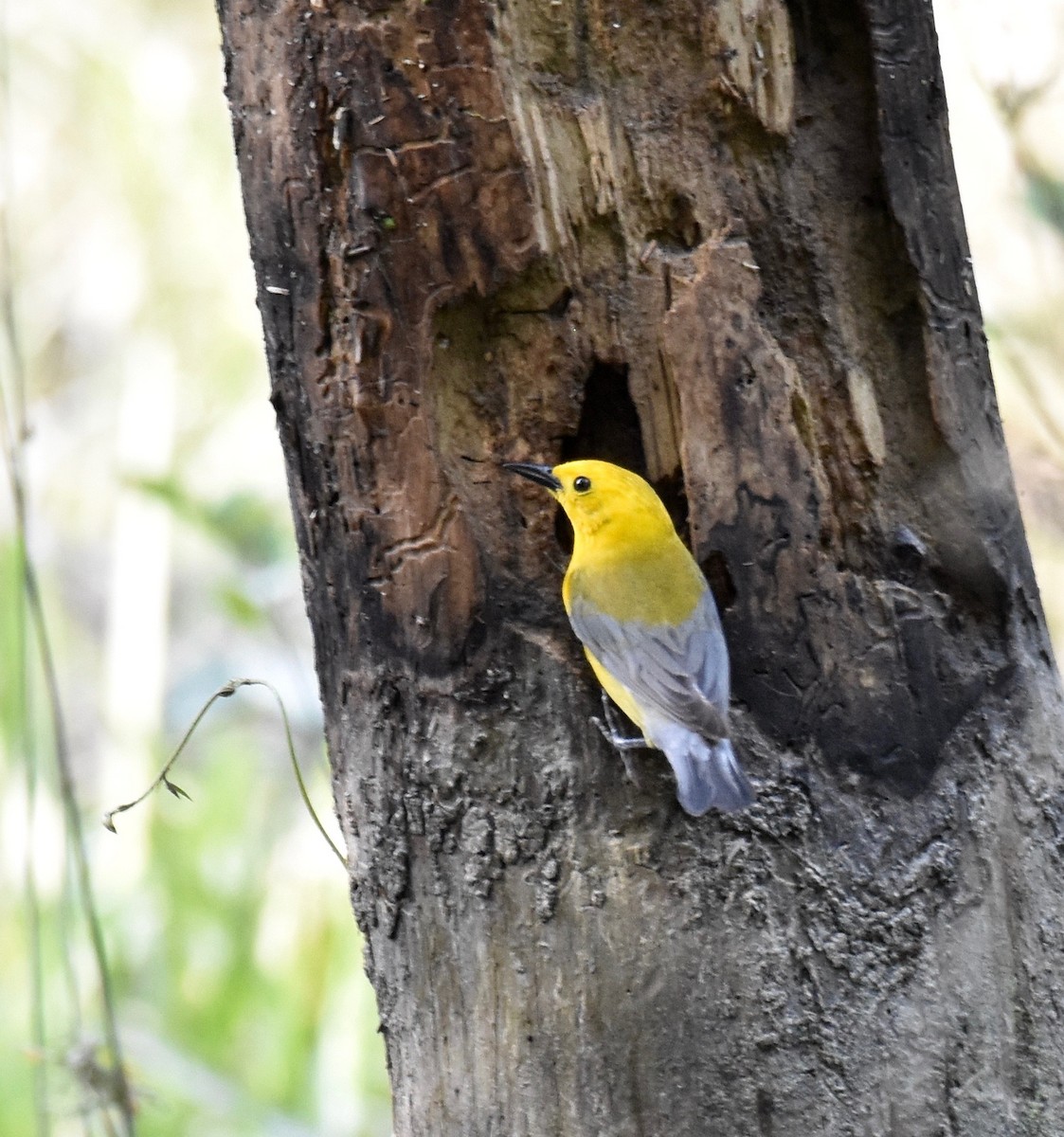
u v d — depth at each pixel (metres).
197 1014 13.60
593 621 7.69
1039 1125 7.73
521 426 8.10
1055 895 7.93
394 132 7.54
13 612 14.99
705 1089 7.41
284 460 8.48
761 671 7.69
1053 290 14.51
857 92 8.02
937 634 7.82
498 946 7.70
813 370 7.98
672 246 7.92
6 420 10.29
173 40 19.70
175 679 17.00
